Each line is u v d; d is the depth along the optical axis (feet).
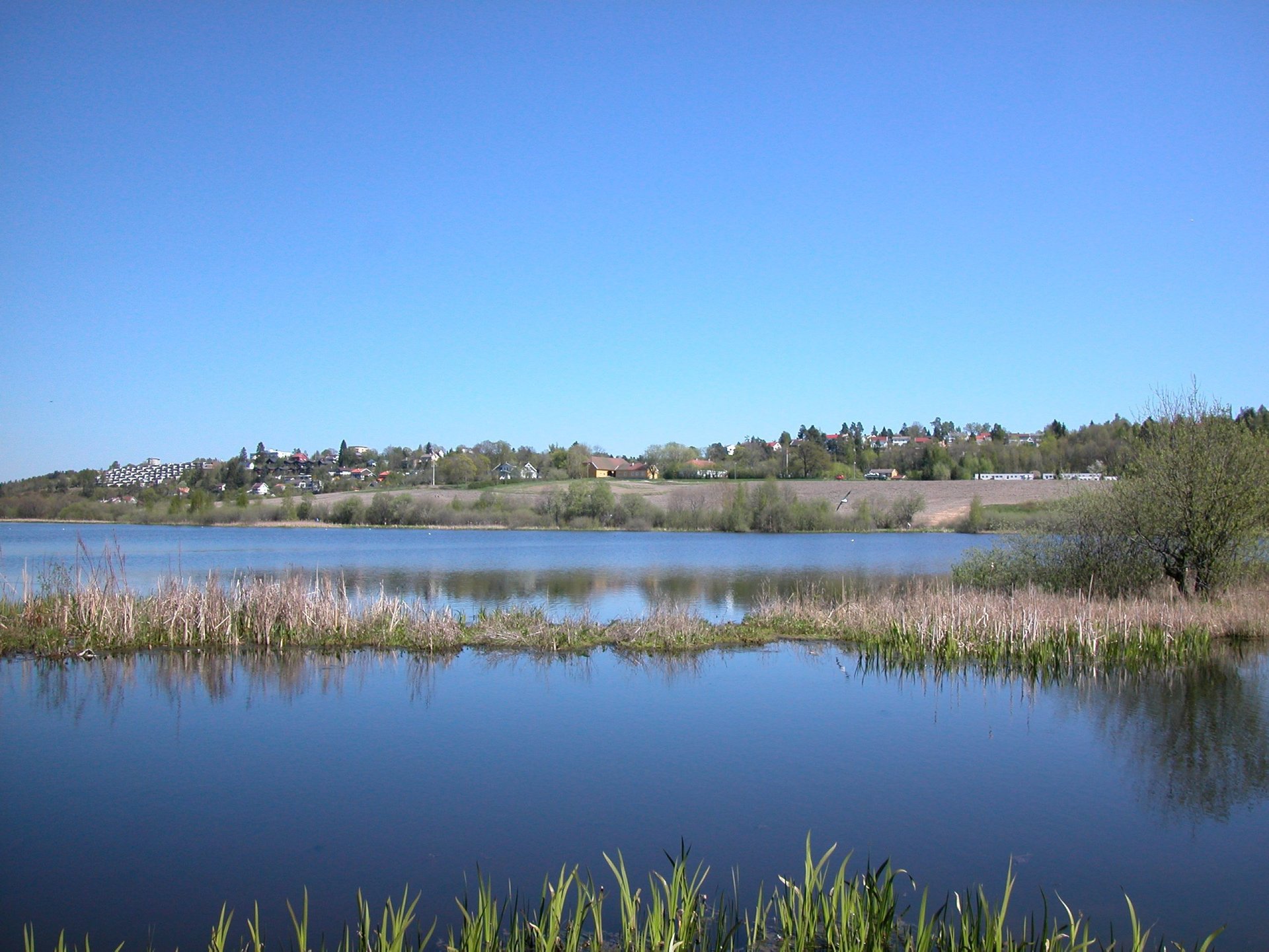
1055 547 96.17
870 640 74.13
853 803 37.35
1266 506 83.66
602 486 298.97
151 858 31.91
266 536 256.11
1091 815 36.14
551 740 46.32
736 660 67.87
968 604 77.05
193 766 42.04
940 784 39.75
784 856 31.96
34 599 76.69
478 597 109.60
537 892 29.04
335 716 50.96
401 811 36.27
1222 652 70.90
